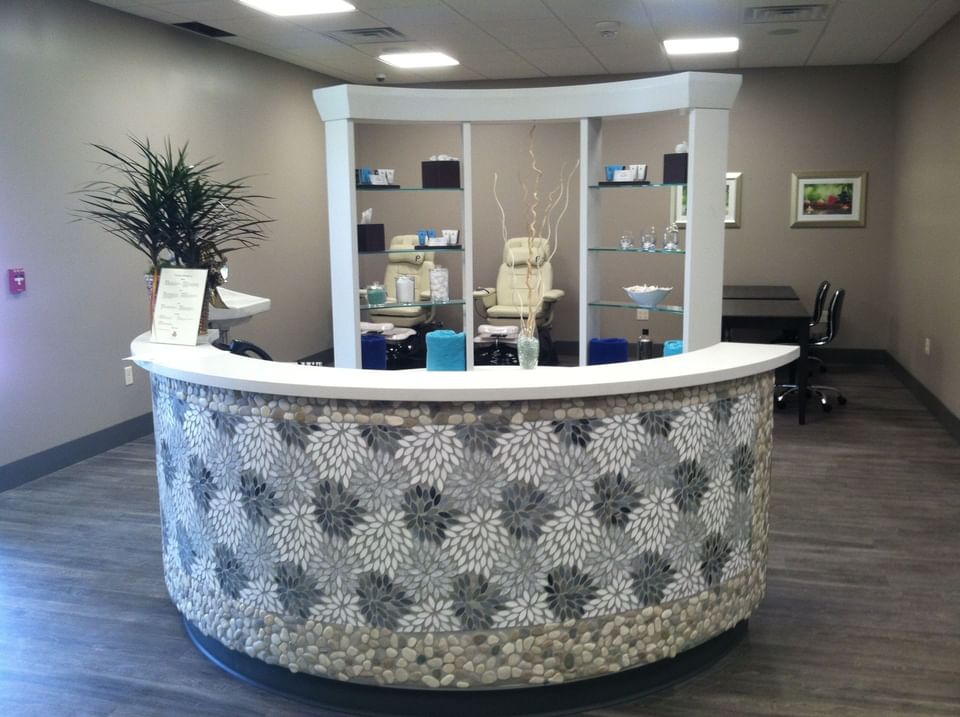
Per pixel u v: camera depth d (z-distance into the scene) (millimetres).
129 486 4969
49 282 5180
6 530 4293
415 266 8156
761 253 8688
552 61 7809
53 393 5242
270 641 2779
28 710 2760
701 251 4492
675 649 2795
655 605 2734
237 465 2742
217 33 6500
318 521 2635
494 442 2520
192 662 3055
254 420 2678
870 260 8453
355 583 2629
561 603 2623
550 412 2527
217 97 6848
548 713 2717
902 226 7805
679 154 4543
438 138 9297
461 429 2510
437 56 7539
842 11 5879
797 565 3805
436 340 4551
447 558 2566
